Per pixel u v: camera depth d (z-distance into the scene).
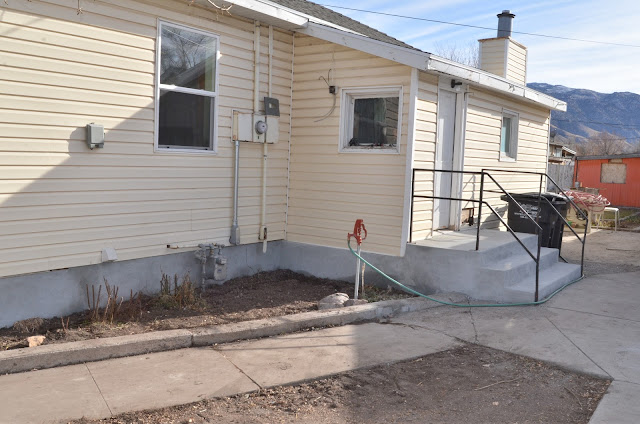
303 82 8.75
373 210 8.18
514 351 5.57
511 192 11.22
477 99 9.52
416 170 7.89
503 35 12.39
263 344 5.67
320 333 6.07
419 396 4.55
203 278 7.54
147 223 7.02
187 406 4.25
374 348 5.59
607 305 7.30
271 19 8.00
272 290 7.88
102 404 4.21
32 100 5.80
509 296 7.33
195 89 7.46
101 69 6.38
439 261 7.70
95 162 6.40
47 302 6.12
